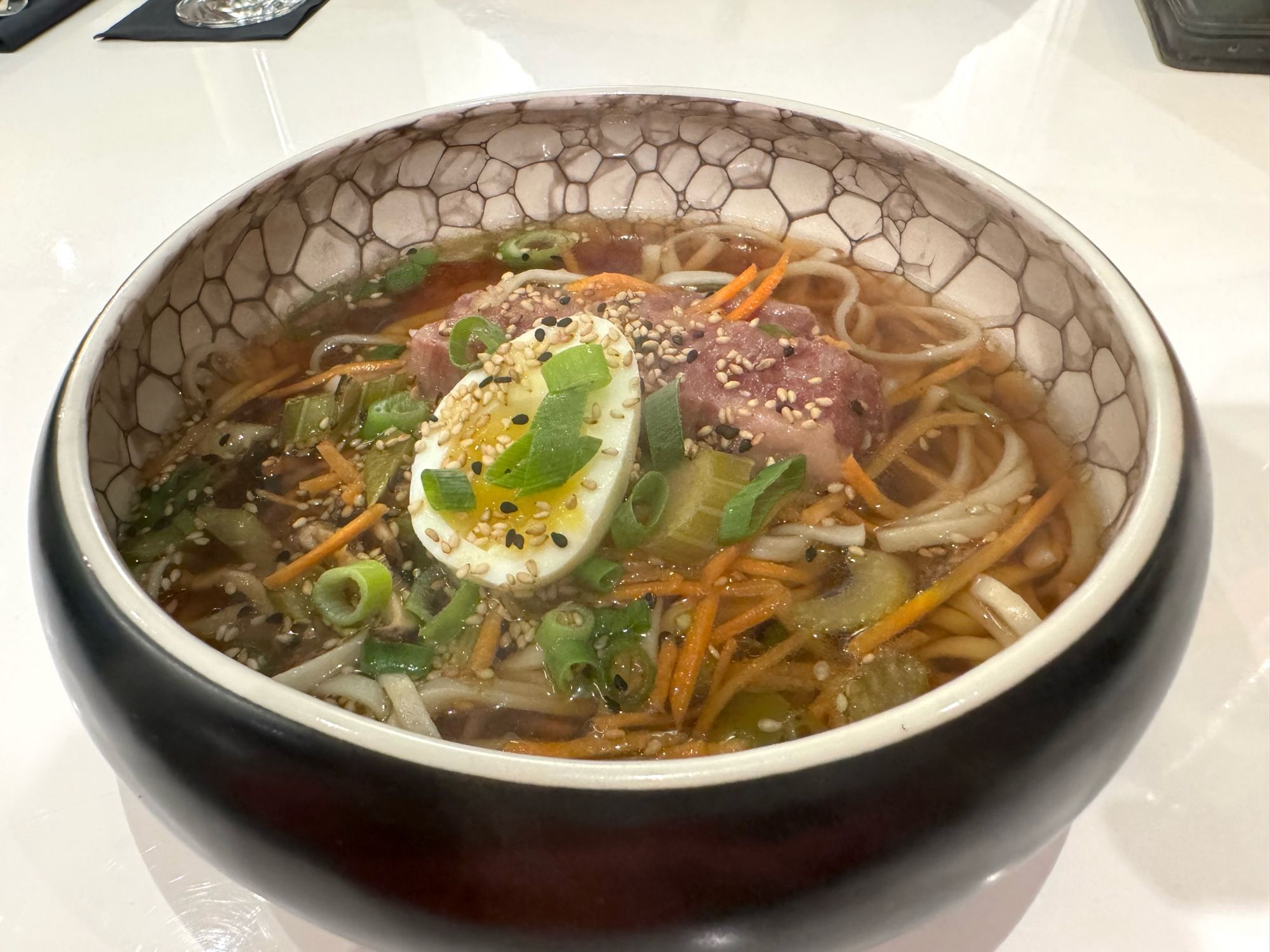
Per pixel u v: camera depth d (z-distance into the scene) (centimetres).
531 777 10
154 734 11
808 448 17
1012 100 32
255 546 17
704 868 10
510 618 15
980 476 17
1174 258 25
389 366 20
